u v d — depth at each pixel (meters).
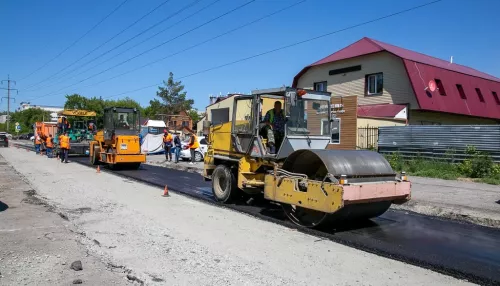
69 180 15.18
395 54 22.97
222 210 9.73
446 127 16.38
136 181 15.28
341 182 7.13
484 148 15.20
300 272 5.43
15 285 4.71
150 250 6.27
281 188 8.38
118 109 19.86
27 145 50.78
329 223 7.89
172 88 71.31
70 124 29.16
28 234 6.97
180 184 14.43
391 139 18.33
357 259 6.09
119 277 5.06
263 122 9.57
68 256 5.81
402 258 6.14
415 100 22.33
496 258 6.23
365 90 25.05
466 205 9.78
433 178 14.55
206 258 5.92
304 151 8.09
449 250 6.63
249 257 6.02
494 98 27.66
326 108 9.48
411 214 9.69
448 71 24.72
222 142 11.02
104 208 9.62
